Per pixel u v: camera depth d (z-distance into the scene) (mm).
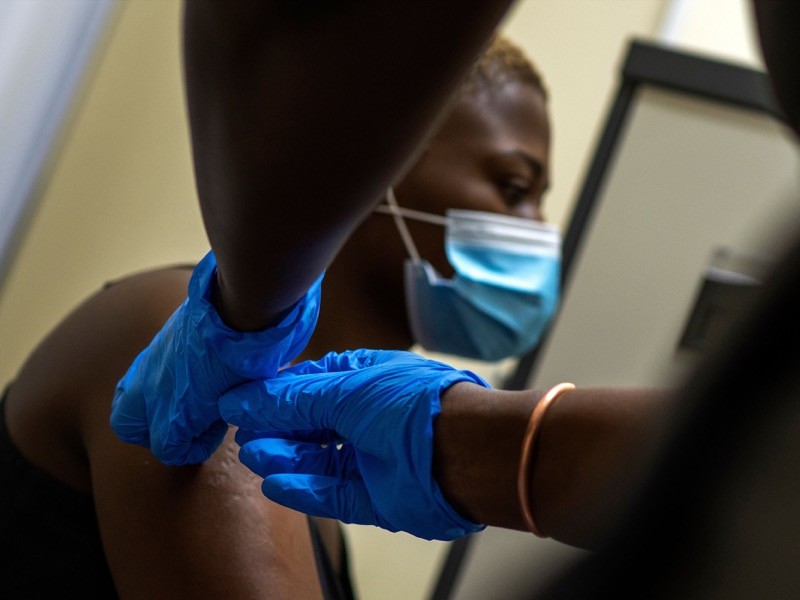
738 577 210
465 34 349
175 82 2475
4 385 2414
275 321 583
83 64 2254
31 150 2213
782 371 207
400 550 2432
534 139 1322
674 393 227
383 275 1194
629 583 219
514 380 1750
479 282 1271
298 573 746
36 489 875
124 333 850
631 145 1767
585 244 1762
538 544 525
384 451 591
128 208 2451
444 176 1267
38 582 858
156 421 675
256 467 669
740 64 1731
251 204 422
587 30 2510
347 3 340
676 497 217
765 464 209
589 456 486
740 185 1728
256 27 355
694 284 1717
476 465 538
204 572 712
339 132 378
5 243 2281
